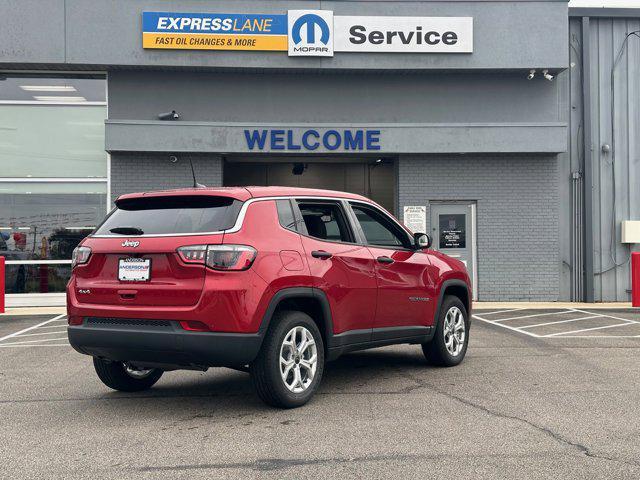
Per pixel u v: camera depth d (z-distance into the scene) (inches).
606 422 189.5
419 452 161.8
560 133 574.9
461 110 591.2
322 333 220.5
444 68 573.9
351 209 242.7
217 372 275.4
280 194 215.6
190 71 576.4
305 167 665.6
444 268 279.0
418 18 569.3
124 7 557.6
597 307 542.6
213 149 559.5
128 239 200.4
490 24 576.7
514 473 146.3
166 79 576.1
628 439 172.7
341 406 209.8
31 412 206.4
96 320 202.2
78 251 210.7
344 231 236.8
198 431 182.2
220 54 561.0
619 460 155.4
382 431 180.4
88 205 584.1
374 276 239.0
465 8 576.7
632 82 608.4
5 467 152.5
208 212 199.9
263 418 195.6
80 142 589.0
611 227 604.4
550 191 591.5
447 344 278.7
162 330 189.6
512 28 577.3
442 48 571.2
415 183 586.9
